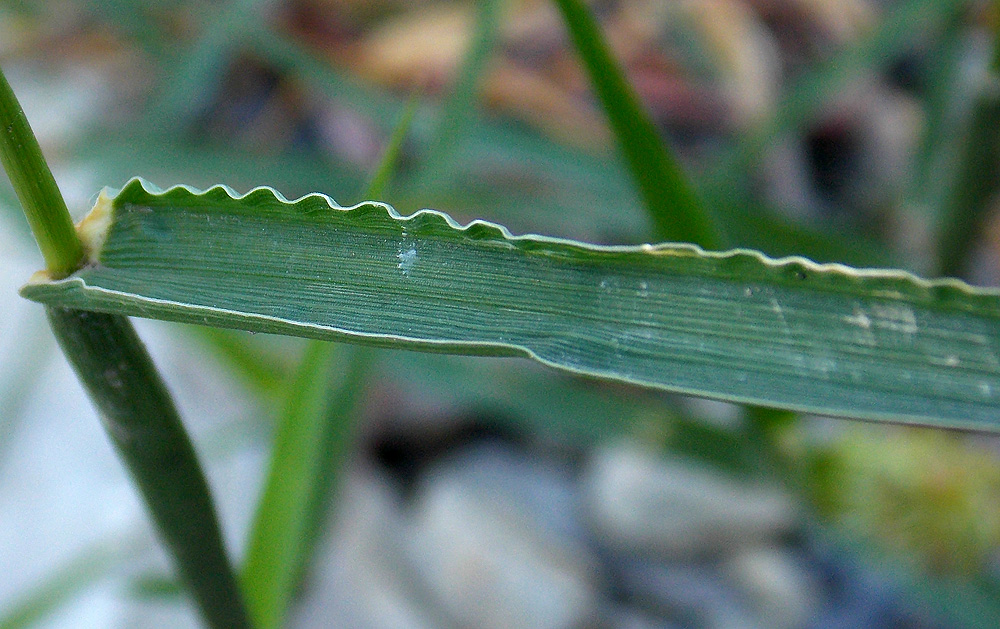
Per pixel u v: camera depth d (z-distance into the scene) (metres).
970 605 0.36
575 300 0.18
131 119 0.60
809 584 0.48
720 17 0.59
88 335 0.18
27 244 0.48
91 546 0.43
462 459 0.55
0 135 0.17
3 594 0.43
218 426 0.50
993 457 0.39
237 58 0.65
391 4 0.69
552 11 0.67
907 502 0.37
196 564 0.20
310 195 0.18
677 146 0.64
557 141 0.48
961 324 0.17
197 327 0.41
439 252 0.18
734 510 0.48
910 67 0.65
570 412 0.41
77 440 0.48
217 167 0.49
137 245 0.18
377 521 0.51
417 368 0.43
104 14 0.55
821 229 0.43
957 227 0.38
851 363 0.17
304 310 0.18
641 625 0.48
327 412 0.31
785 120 0.44
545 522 0.51
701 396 0.17
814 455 0.38
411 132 0.49
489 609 0.48
